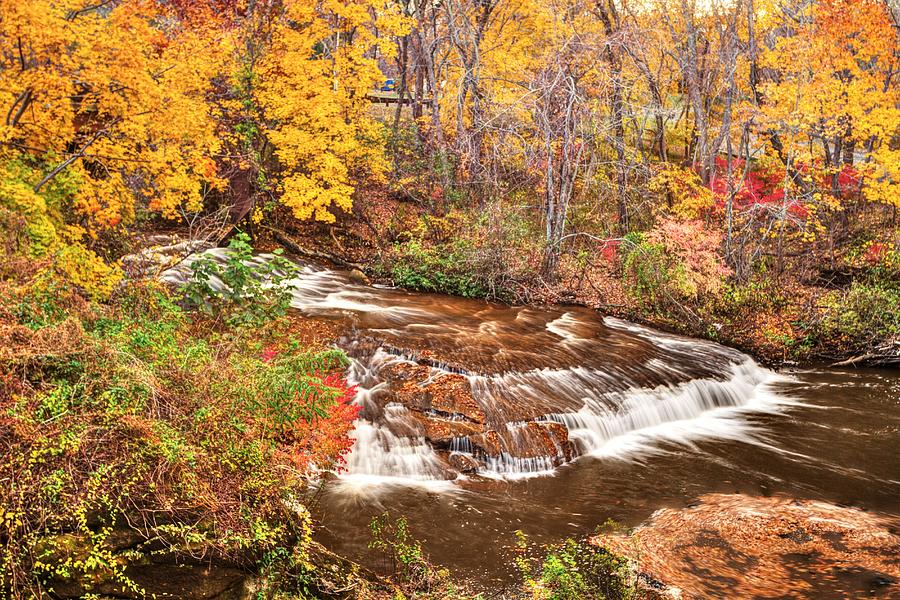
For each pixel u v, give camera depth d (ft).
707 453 39.70
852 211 85.15
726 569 26.30
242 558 20.72
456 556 26.91
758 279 70.85
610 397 43.60
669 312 64.95
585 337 52.19
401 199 83.66
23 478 17.40
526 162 69.67
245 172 66.90
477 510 31.01
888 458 39.81
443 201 75.31
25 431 17.83
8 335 19.69
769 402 49.90
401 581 24.45
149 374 21.63
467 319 53.21
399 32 72.33
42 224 30.81
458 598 23.56
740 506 32.35
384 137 81.00
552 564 24.64
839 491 35.12
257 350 32.48
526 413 39.11
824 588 24.91
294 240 71.61
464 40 76.95
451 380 39.45
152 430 20.18
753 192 80.28
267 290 38.78
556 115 66.85
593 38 67.10
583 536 29.07
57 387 19.44
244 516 20.95
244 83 63.26
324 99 64.75
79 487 18.26
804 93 73.92
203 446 21.42
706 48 90.53
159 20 58.95
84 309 24.08
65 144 36.58
